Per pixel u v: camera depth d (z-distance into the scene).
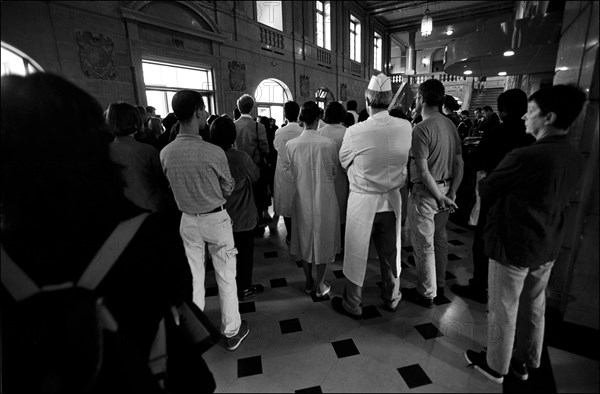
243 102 3.11
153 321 0.56
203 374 0.75
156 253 0.55
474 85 15.02
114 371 0.49
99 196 0.50
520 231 1.22
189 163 1.54
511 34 2.05
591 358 1.55
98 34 3.48
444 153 1.89
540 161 1.14
